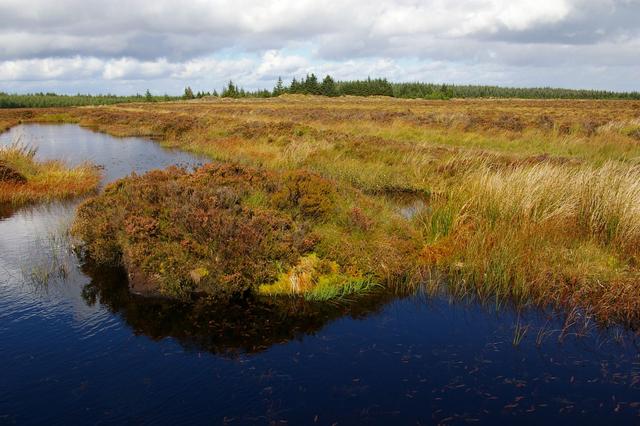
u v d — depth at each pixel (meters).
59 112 60.75
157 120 38.75
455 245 8.51
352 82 125.75
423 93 123.38
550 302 7.02
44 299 6.99
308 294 7.12
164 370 5.22
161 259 7.18
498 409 4.57
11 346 5.66
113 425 4.30
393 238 8.45
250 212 8.25
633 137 22.16
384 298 7.23
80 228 8.66
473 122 27.50
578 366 5.36
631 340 5.98
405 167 15.78
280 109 51.78
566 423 4.38
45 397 4.70
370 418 4.43
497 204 9.56
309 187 9.45
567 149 19.89
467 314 6.70
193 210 7.85
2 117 51.81
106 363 5.34
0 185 13.39
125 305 6.84
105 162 19.92
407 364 5.37
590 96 139.50
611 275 7.30
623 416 4.48
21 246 9.21
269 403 4.64
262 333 6.12
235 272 6.99
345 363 5.38
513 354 5.60
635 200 8.84
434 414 4.49
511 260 7.61
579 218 9.27
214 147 22.38
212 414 4.46
